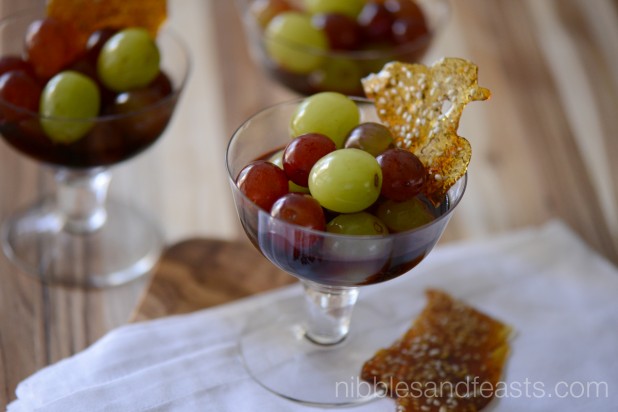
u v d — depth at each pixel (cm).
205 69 69
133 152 54
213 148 65
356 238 43
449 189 47
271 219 44
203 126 66
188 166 64
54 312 54
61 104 51
